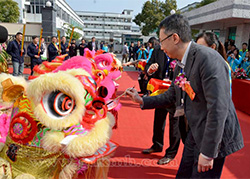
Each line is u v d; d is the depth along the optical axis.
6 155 1.70
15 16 28.86
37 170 1.62
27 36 13.52
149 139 3.59
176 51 1.59
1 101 1.69
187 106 1.60
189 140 1.79
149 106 1.96
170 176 2.56
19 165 1.65
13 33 16.75
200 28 19.62
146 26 25.47
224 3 12.80
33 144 1.59
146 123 4.36
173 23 1.55
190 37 1.58
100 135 1.53
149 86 2.95
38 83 1.43
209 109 1.36
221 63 1.41
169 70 3.03
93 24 59.56
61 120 1.47
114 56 3.60
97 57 3.17
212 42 2.23
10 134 1.63
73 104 1.51
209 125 1.36
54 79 1.42
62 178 1.61
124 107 5.39
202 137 1.50
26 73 9.77
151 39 4.58
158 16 24.39
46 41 14.00
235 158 3.07
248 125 4.50
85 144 1.45
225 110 1.34
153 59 3.15
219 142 1.36
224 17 12.82
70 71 1.68
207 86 1.38
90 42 13.12
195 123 1.54
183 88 1.56
